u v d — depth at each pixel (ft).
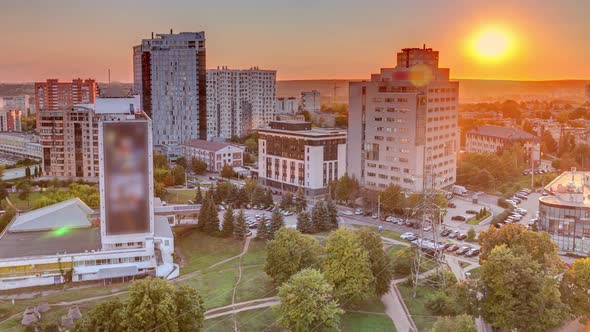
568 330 436.76
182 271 597.93
